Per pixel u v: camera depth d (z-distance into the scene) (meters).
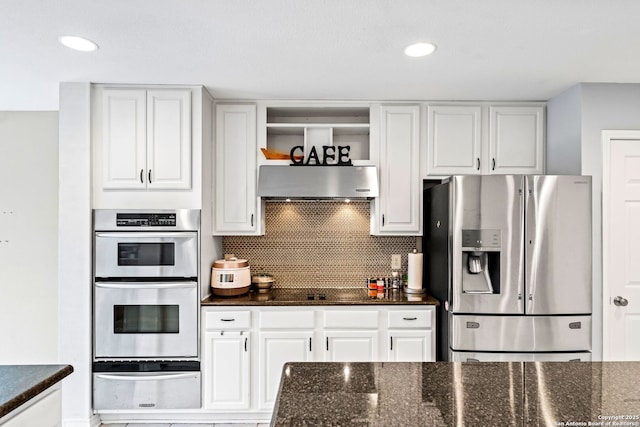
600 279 2.45
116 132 2.52
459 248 2.39
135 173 2.53
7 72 2.30
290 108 2.92
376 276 3.16
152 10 1.61
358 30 1.79
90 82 2.48
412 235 2.85
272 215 3.16
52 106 2.98
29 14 1.64
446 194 2.47
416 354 2.56
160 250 2.51
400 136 2.84
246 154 2.82
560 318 2.36
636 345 2.44
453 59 2.12
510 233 2.36
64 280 2.45
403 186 2.83
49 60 2.12
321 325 2.57
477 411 0.95
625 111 2.48
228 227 2.80
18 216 3.09
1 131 3.09
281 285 3.15
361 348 2.55
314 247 3.16
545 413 0.94
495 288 2.40
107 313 2.46
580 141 2.47
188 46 1.97
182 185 2.54
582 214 2.37
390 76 2.38
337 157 3.04
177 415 2.57
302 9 1.61
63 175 2.46
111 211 2.47
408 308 2.57
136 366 2.48
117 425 2.52
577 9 1.60
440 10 1.61
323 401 1.01
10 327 3.08
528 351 2.36
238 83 2.50
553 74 2.33
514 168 2.83
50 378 1.25
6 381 1.21
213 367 2.52
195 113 2.56
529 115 2.84
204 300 2.56
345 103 2.85
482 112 2.84
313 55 2.07
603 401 1.00
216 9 1.61
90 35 1.84
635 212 2.47
